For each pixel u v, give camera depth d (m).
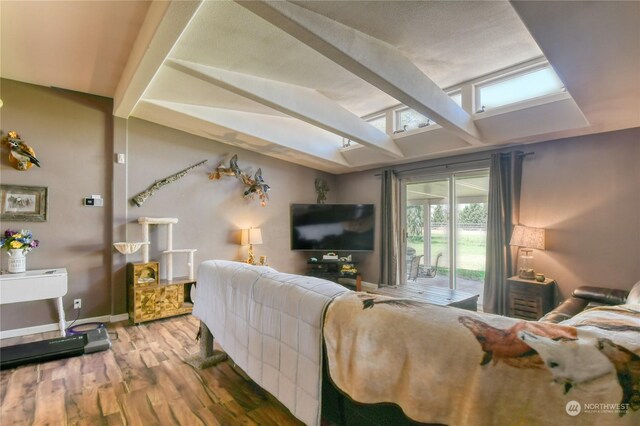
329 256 5.68
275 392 1.61
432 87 3.14
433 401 0.95
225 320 2.21
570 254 3.65
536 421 0.80
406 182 5.41
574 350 0.82
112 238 3.83
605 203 3.43
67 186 3.58
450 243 4.79
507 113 3.51
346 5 2.04
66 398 2.15
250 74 3.02
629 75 2.14
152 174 4.17
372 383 1.11
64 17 2.27
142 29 2.39
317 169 6.10
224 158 4.86
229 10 2.04
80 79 3.33
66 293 3.47
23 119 3.34
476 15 2.25
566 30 1.70
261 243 5.12
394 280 5.25
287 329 1.54
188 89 3.37
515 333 0.91
